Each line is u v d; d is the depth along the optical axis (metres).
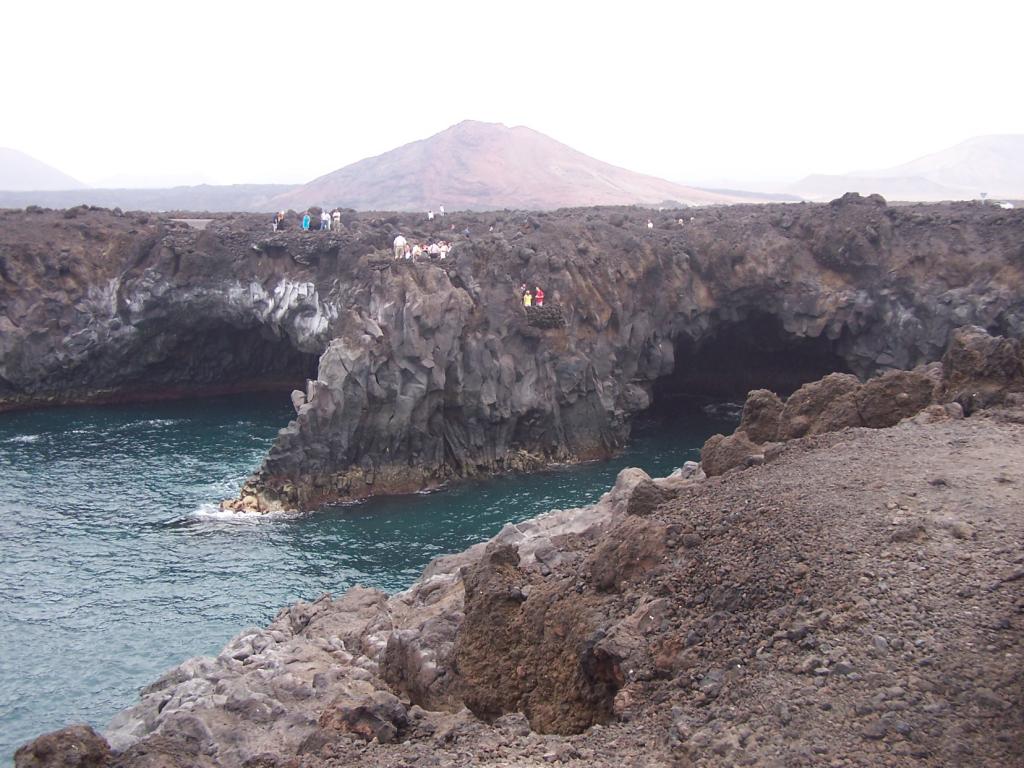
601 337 81.12
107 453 76.38
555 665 20.80
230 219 110.56
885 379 33.09
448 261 78.06
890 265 87.00
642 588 21.02
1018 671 15.30
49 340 94.12
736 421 90.44
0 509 62.38
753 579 19.48
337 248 90.44
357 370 67.94
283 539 58.03
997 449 26.00
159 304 96.06
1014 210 88.81
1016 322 80.06
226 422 88.00
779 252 89.56
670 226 95.38
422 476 70.81
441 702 22.80
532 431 76.62
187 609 47.38
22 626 45.44
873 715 15.16
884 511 21.58
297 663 26.80
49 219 101.88
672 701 17.44
